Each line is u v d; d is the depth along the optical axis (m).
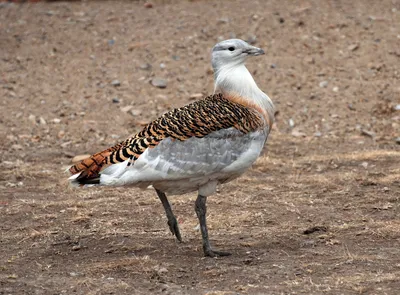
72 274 9.31
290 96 18.05
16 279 9.14
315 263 9.49
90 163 9.43
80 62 19.53
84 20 21.70
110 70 19.17
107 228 11.26
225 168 9.66
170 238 10.75
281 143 15.97
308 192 12.92
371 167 14.27
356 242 10.41
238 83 10.08
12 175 14.09
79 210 12.11
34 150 15.70
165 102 17.86
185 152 9.48
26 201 12.60
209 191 9.86
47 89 18.33
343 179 13.52
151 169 9.37
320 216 11.63
